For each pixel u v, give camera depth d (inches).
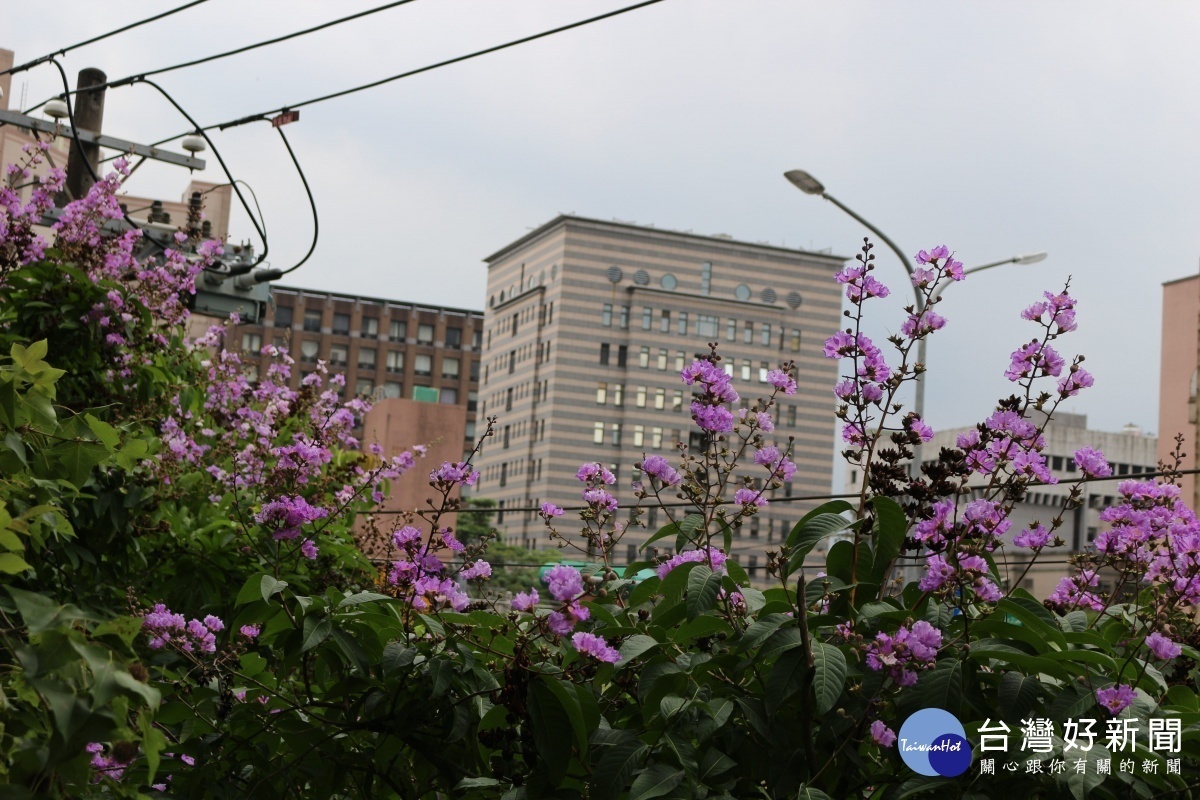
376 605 145.9
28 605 98.0
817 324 5669.3
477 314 5196.9
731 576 149.9
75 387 289.0
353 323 5044.3
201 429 354.9
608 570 157.2
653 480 153.8
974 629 138.8
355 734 152.0
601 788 131.3
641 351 5497.1
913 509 150.9
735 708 139.3
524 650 134.3
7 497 134.7
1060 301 150.4
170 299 350.0
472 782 140.8
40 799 98.1
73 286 291.3
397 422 1342.3
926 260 153.0
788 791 133.0
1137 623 163.8
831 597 150.8
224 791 152.0
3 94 563.5
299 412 361.1
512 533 5492.1
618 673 149.3
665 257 5595.5
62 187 314.7
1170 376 1930.4
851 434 153.3
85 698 97.7
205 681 153.7
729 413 152.9
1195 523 158.4
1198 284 1904.5
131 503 232.1
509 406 5792.3
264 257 566.6
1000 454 149.0
